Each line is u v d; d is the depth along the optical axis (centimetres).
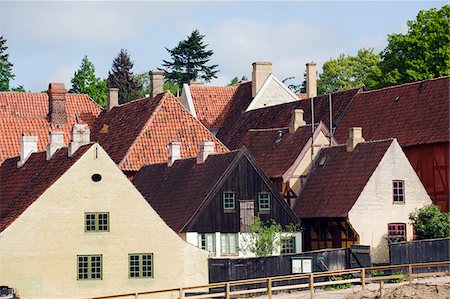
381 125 9756
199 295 6888
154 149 9606
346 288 7494
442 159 9012
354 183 8625
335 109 10381
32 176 8106
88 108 11200
